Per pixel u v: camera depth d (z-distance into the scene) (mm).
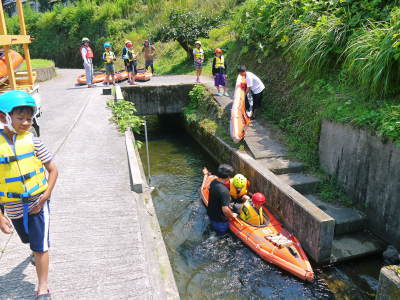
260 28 12109
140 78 15492
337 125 7336
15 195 2785
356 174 6852
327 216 5676
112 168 6410
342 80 8086
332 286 5473
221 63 12008
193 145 12773
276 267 5949
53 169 2977
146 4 28719
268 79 11219
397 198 5859
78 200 5191
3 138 2750
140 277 3566
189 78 15734
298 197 6348
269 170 7750
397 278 3775
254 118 10477
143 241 4176
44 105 11523
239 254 6355
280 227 6523
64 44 30766
